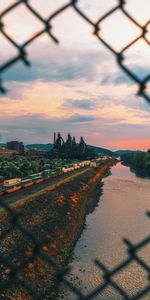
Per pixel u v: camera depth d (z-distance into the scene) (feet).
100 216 153.17
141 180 323.37
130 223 137.69
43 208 137.18
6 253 76.54
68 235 114.62
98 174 361.30
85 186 243.19
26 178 225.15
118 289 7.77
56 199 161.89
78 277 77.71
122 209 169.37
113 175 386.93
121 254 95.96
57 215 133.90
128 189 248.73
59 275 7.59
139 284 73.15
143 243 7.49
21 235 92.79
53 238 103.14
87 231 124.77
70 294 66.64
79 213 154.10
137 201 193.06
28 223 108.99
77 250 100.27
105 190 243.60
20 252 80.59
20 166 245.86
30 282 65.57
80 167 435.12
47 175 261.85
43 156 527.40
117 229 127.44
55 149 543.80
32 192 166.61
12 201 134.21
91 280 76.13
